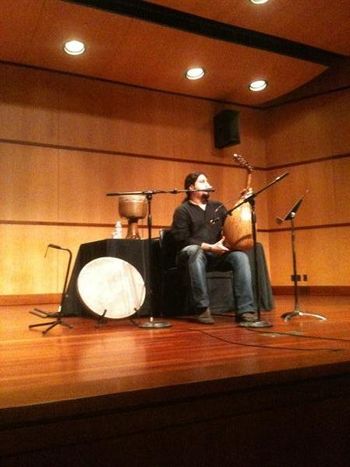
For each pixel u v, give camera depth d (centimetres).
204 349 183
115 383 125
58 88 496
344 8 390
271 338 210
